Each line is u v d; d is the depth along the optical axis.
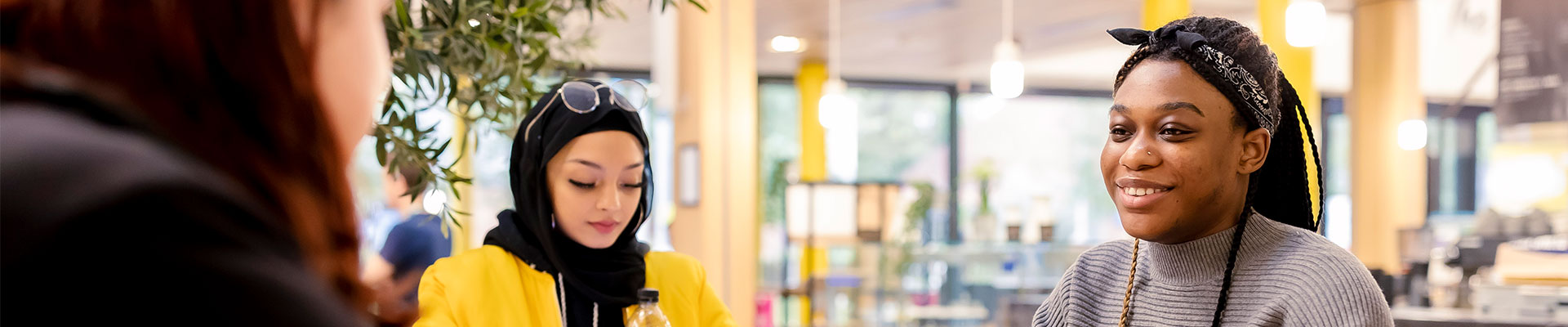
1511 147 7.83
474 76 1.45
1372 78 6.35
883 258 5.70
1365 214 6.36
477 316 1.51
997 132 10.62
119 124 0.36
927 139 10.50
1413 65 6.26
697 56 4.97
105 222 0.32
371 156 5.26
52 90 0.36
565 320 1.60
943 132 10.54
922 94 10.52
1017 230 6.10
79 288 0.31
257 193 0.39
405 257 3.21
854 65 9.73
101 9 0.38
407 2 1.29
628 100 1.64
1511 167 7.81
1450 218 9.42
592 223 1.57
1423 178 6.32
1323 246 1.05
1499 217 5.25
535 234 1.61
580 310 1.62
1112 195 1.11
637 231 1.71
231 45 0.40
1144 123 1.06
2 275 0.31
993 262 5.79
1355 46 6.49
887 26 7.73
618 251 1.66
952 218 10.42
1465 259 4.79
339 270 0.44
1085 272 1.28
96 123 0.36
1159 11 5.13
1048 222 6.17
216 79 0.39
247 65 0.40
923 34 8.06
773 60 9.57
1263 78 1.07
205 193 0.35
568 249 1.61
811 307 5.79
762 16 7.33
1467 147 10.48
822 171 9.72
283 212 0.40
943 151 10.52
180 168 0.35
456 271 1.56
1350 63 6.61
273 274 0.35
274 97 0.41
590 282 1.60
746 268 4.98
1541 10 4.96
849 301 5.67
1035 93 10.64
